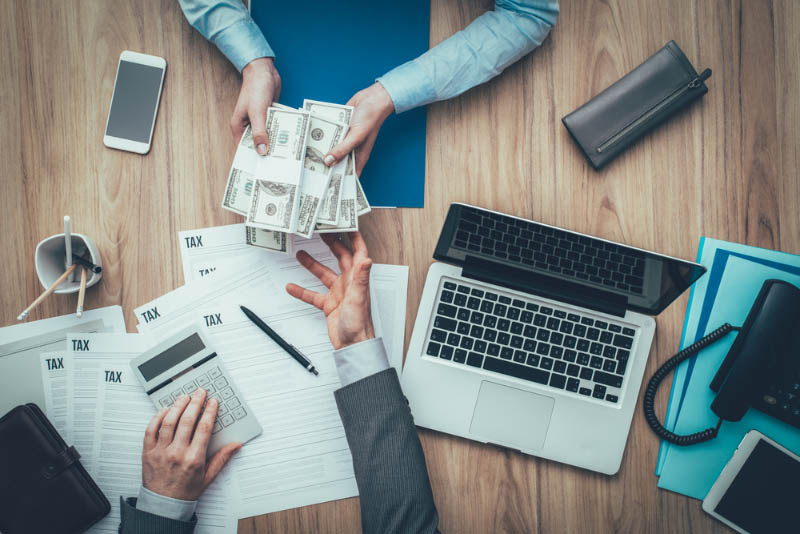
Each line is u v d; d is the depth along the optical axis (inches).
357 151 35.6
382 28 37.3
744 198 36.9
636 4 37.4
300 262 35.5
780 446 34.1
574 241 35.2
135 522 32.5
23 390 35.8
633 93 36.0
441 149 37.2
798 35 37.0
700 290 36.5
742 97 37.1
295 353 35.9
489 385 35.0
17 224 36.7
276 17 37.2
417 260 36.9
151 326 36.3
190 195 36.9
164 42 37.0
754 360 33.4
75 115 36.9
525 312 35.0
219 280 36.6
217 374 36.0
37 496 33.7
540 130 37.2
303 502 35.8
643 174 37.1
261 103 33.9
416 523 30.0
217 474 35.5
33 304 32.8
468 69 35.2
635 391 34.9
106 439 35.8
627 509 36.1
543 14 34.9
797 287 35.8
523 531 36.1
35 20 36.9
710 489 35.1
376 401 31.2
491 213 35.2
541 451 35.2
